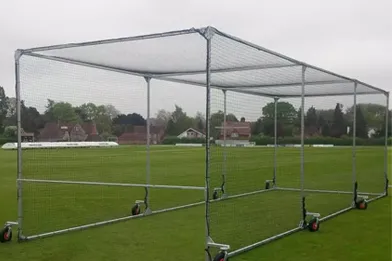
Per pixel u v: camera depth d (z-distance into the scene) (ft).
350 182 39.78
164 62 20.22
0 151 97.35
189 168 55.98
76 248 16.11
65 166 56.44
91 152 38.75
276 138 35.78
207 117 13.66
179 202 28.12
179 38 15.39
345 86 29.32
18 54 17.30
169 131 110.83
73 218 22.34
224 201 28.53
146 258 14.80
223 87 29.48
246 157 38.91
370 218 22.29
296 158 61.77
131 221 21.29
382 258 14.87
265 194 32.32
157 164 62.34
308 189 35.22
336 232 18.95
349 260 14.61
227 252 14.05
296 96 35.73
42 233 18.47
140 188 35.88
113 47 16.97
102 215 23.21
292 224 20.51
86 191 33.91
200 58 19.22
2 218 22.40
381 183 38.01
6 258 14.78
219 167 31.22
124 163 63.52
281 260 14.55
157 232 18.79
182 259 14.69
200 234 18.39
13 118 119.55
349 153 56.80
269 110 36.58
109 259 14.70
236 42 15.01
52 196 30.99
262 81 26.84
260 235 18.15
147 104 24.02
